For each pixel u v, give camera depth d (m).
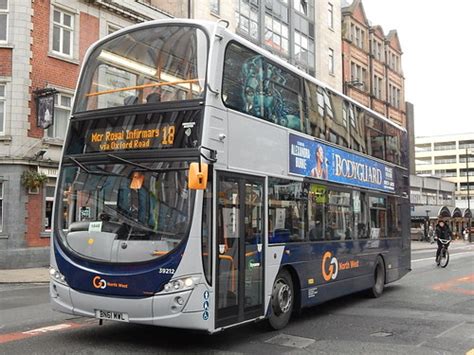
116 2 24.11
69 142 7.97
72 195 7.65
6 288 14.97
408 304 11.83
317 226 10.00
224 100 7.52
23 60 20.59
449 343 7.96
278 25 37.03
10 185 20.02
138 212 7.12
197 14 29.44
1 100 20.61
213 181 7.09
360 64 50.00
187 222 6.79
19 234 19.97
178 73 7.48
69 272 7.32
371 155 13.04
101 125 7.75
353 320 9.84
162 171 7.09
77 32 22.66
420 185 67.62
